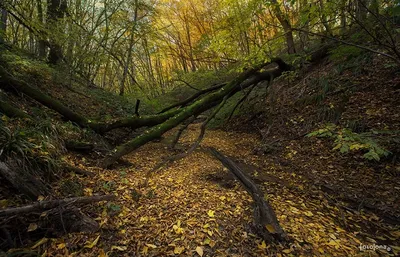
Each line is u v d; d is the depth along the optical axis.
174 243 2.60
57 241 2.38
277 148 6.45
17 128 3.78
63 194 3.12
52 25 7.67
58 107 5.89
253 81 9.05
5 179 2.79
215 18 14.50
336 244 2.73
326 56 9.78
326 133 5.53
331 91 7.43
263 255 2.49
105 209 3.03
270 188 4.32
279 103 9.05
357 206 3.76
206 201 3.58
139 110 10.87
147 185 4.03
